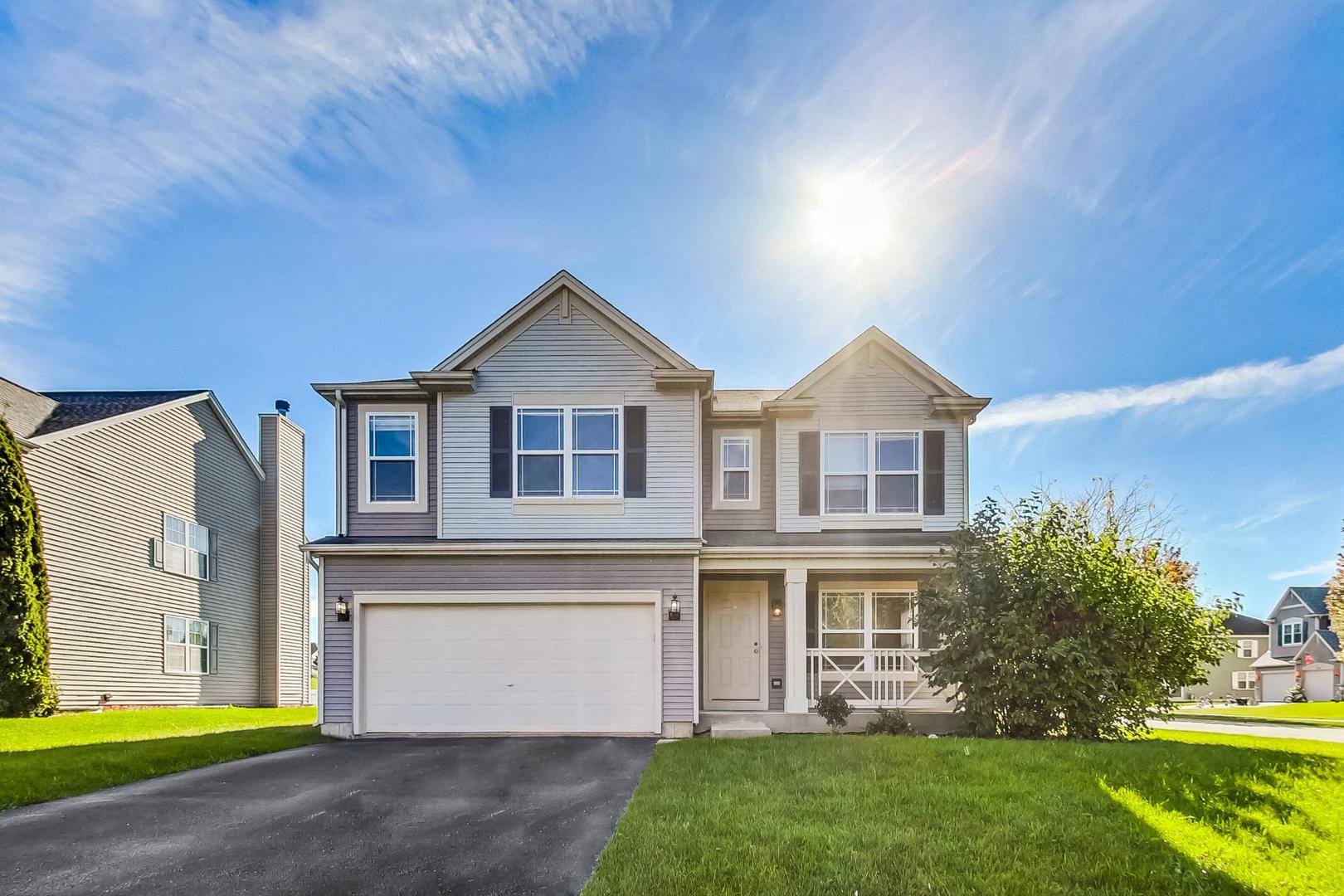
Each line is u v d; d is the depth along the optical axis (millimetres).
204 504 22094
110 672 18094
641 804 7648
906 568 13992
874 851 6328
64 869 6258
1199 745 10828
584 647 13617
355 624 13602
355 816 7664
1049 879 5906
